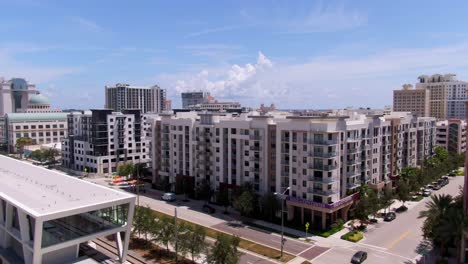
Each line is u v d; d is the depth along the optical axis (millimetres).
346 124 90062
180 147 120625
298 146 88625
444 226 62156
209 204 106875
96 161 155500
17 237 59781
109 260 63531
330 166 84000
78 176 152125
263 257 68688
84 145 161625
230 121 103562
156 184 130125
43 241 54656
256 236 80125
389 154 113000
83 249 68250
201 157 112688
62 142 176125
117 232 63281
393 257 68688
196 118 123062
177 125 120625
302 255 69812
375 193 92688
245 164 101375
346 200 88438
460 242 62781
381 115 121250
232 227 86125
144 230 73750
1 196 61875
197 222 89812
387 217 90938
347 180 92625
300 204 87250
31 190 66625
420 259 67500
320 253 70812
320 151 84938
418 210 100000
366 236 80188
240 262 66250
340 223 83500
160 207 103625
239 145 101812
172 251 72000
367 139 99438
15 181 74375
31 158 189625
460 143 174625
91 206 56750
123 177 145750
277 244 75438
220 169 107500
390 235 80688
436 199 67812
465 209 66500
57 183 72875
